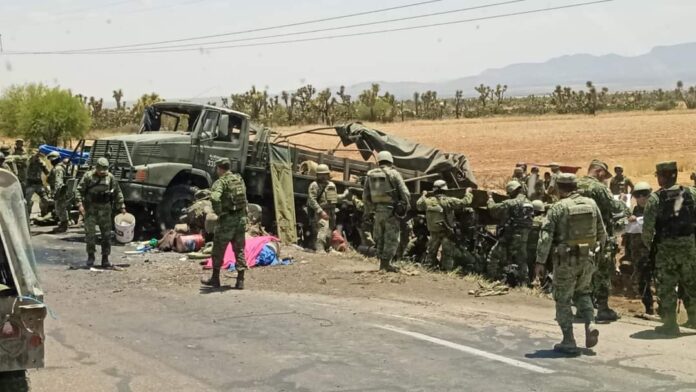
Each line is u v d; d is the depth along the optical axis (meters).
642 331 8.62
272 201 16.83
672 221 8.43
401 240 14.16
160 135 16.09
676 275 8.50
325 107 73.31
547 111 88.25
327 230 15.03
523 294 10.96
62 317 9.04
